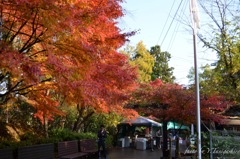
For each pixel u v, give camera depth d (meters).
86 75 8.87
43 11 7.27
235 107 18.95
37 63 7.72
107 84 10.21
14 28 9.00
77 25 7.80
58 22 7.46
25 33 9.00
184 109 15.95
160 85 18.50
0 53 6.75
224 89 16.72
